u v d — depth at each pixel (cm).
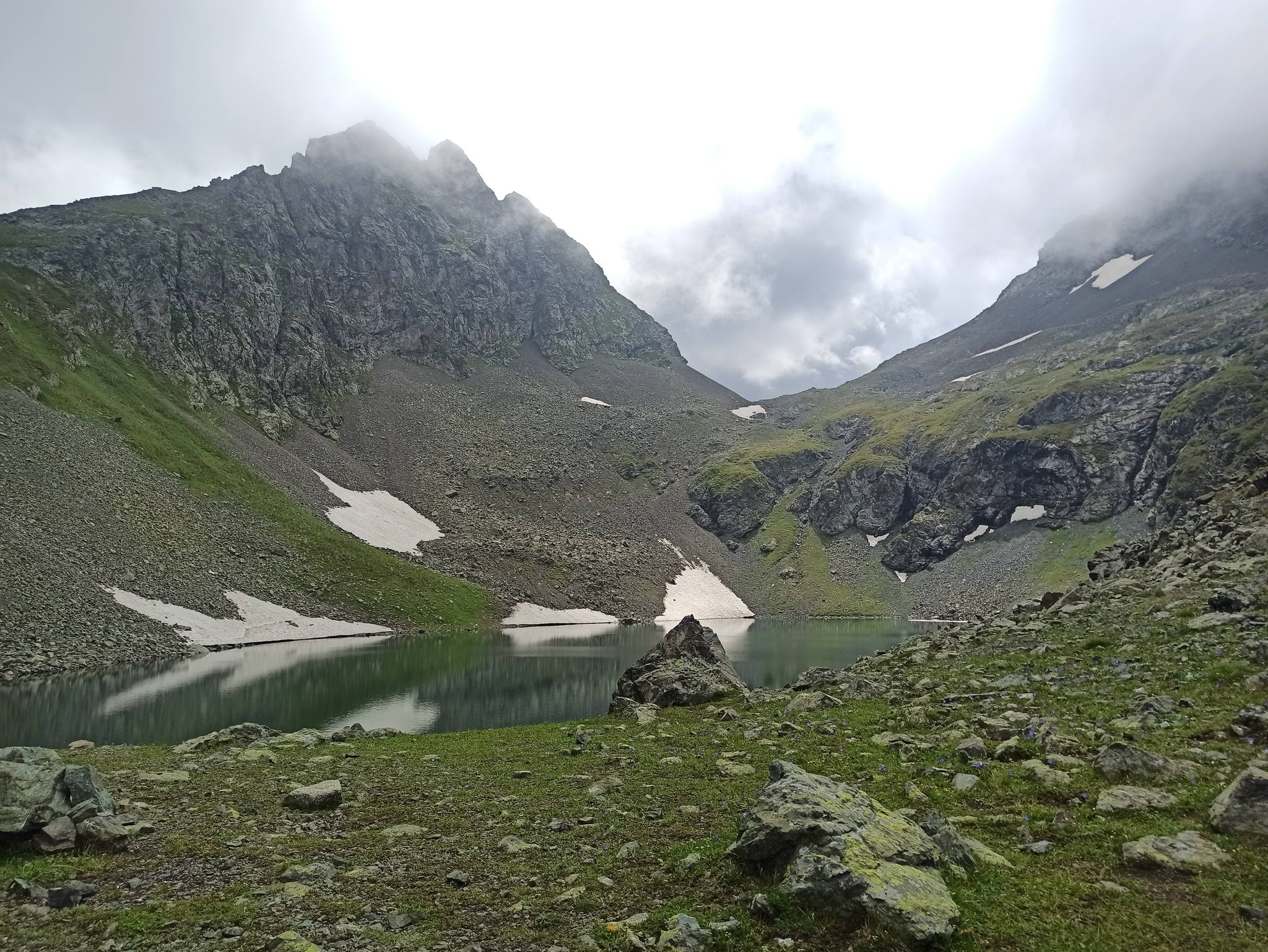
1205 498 8044
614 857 1587
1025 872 1272
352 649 10350
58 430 13112
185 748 3266
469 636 13400
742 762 2444
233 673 7525
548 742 3188
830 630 15888
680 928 1152
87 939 1247
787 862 1309
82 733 4522
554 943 1198
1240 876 1167
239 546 13438
